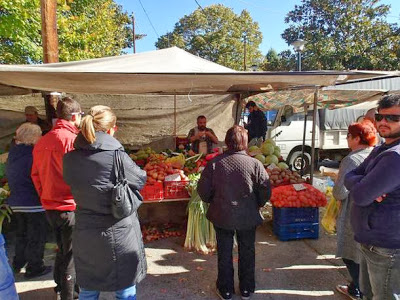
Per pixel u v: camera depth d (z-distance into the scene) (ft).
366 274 7.15
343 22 75.05
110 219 6.91
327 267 12.19
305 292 10.50
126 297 7.32
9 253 13.25
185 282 11.15
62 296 9.00
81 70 9.75
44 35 15.75
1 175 14.14
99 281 6.98
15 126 24.94
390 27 71.46
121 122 27.86
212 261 12.71
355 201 6.14
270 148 18.45
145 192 13.47
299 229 14.62
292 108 29.94
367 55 68.69
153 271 11.89
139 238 7.46
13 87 16.24
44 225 11.36
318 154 33.50
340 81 14.57
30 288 10.71
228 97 29.43
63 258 9.00
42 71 9.62
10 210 11.94
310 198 14.35
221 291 9.89
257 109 26.03
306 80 12.07
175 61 12.67
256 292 10.47
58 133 8.63
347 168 9.26
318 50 74.08
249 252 9.75
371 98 22.29
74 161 6.84
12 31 21.99
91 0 36.91
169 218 16.40
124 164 6.97
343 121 33.17
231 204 9.14
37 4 22.41
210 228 13.66
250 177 9.18
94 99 26.94
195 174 14.48
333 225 11.63
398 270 6.00
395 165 5.55
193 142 20.80
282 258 12.90
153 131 28.53
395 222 5.90
